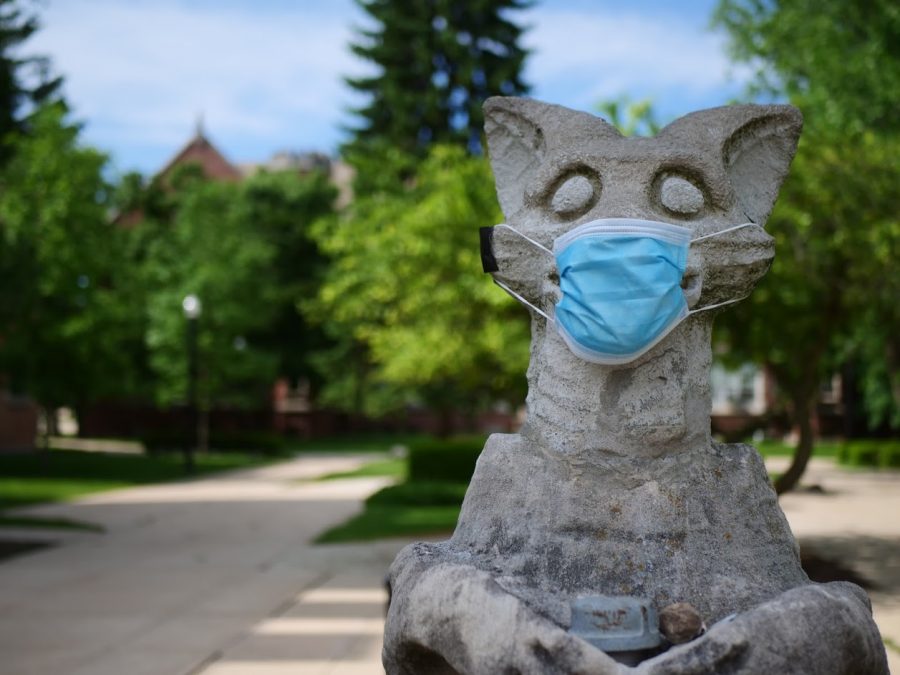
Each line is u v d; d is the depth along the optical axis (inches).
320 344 1716.3
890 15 529.0
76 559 486.3
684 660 84.7
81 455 1251.2
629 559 100.3
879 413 1178.6
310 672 266.5
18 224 964.6
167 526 626.8
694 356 108.3
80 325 970.7
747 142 115.8
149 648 296.4
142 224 1594.5
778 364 451.5
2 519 634.2
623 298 100.2
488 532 105.2
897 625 297.6
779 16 618.5
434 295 528.1
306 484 959.6
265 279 1560.0
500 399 701.3
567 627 95.9
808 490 782.5
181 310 1275.8
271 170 1887.3
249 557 489.7
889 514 619.8
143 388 1421.0
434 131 1427.2
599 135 113.0
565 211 108.8
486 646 89.3
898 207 384.2
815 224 395.2
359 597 381.1
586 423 105.3
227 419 1785.2
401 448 1544.0
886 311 442.6
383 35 1460.4
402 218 562.6
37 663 278.7
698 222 106.9
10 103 813.2
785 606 88.7
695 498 103.0
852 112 524.7
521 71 1428.4
